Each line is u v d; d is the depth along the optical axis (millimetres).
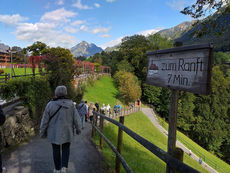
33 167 3742
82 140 6238
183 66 1793
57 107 3047
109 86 41812
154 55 2338
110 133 10773
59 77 12938
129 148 9156
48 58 13188
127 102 33688
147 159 8312
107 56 91062
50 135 3027
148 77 2471
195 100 41781
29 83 7578
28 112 6781
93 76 36969
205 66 1525
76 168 3836
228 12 3918
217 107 38156
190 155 21266
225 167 23672
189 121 40281
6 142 4805
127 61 52531
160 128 25453
